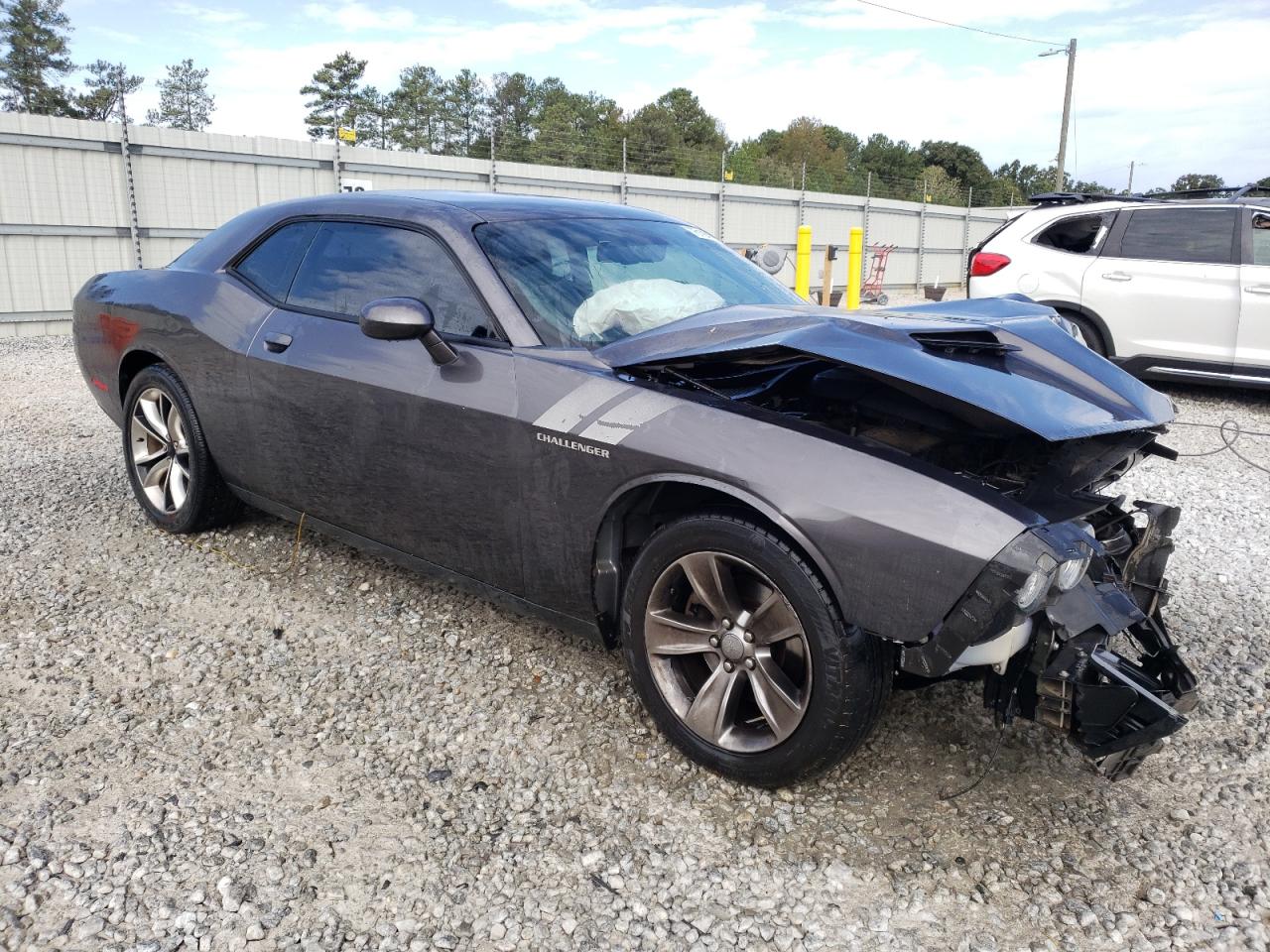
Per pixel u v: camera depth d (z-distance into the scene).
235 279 3.96
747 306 3.19
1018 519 2.18
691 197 22.31
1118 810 2.59
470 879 2.28
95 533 4.56
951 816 2.54
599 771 2.72
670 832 2.46
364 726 2.94
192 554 4.28
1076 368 2.76
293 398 3.53
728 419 2.53
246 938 2.07
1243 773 2.78
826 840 2.44
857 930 2.14
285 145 15.64
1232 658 3.51
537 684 3.20
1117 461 2.82
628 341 2.88
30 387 8.78
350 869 2.30
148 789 2.60
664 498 2.76
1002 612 2.15
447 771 2.71
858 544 2.25
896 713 3.06
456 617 3.71
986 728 2.98
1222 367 8.05
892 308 3.21
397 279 3.33
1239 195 8.18
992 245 9.12
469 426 2.96
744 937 2.11
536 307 3.03
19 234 13.19
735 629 2.56
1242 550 4.70
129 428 4.54
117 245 14.16
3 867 2.27
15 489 5.29
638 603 2.74
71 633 3.53
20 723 2.91
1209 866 2.37
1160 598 2.95
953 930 2.14
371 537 3.52
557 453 2.77
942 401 2.41
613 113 75.12
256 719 2.97
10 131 12.89
